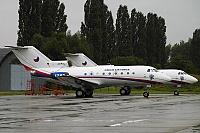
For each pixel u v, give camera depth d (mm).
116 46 155125
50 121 29094
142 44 162000
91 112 36875
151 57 164625
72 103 52844
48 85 112938
